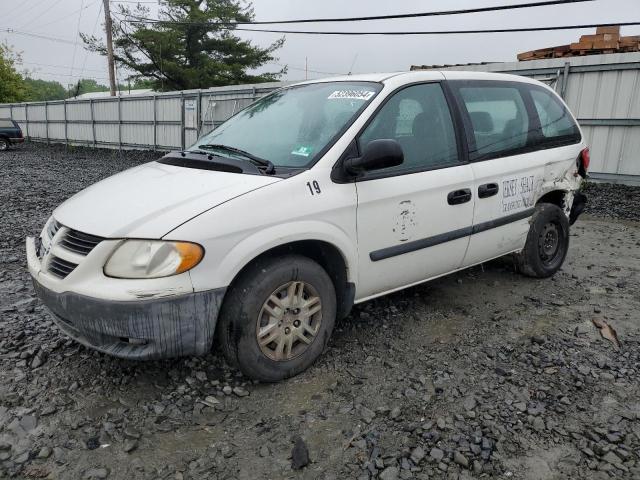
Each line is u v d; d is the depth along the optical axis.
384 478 2.39
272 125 3.77
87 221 2.85
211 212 2.76
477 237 4.11
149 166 3.66
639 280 5.16
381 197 3.37
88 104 26.44
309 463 2.50
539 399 3.02
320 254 3.37
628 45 12.82
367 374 3.28
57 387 3.08
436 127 3.84
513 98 4.54
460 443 2.62
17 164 17.80
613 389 3.13
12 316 4.06
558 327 4.01
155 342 2.70
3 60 46.81
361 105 3.50
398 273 3.64
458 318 4.15
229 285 2.87
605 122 10.80
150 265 2.63
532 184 4.52
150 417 2.82
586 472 2.44
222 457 2.53
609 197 9.94
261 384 3.15
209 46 35.81
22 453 2.53
